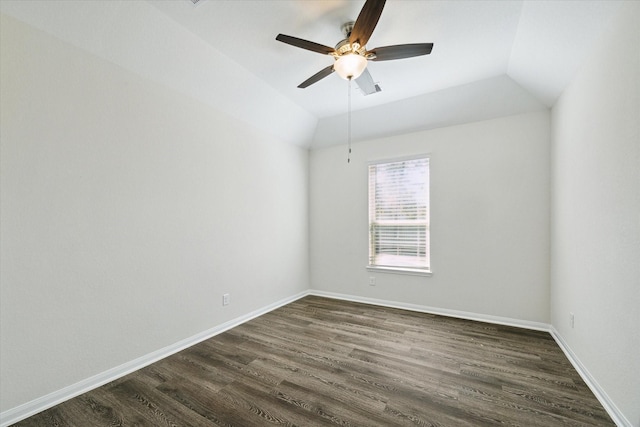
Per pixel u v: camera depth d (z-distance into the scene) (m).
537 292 2.95
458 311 3.34
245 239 3.26
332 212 4.25
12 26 1.60
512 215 3.07
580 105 2.10
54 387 1.76
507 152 3.09
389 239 3.83
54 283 1.77
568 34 1.89
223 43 2.33
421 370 2.13
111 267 2.06
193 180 2.67
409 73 2.76
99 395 1.85
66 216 1.83
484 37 2.23
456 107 3.20
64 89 1.81
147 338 2.28
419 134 3.58
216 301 2.89
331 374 2.08
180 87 2.52
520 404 1.73
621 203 1.54
